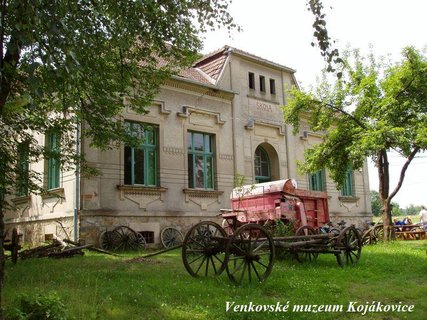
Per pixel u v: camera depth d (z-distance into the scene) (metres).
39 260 11.48
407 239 22.19
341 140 19.58
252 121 21.77
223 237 8.34
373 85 18.73
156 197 17.58
